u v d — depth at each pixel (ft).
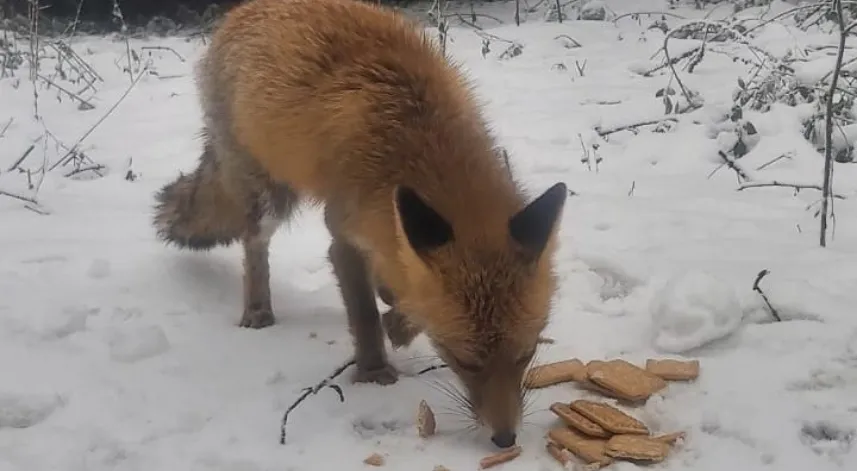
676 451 4.34
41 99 9.08
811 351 4.89
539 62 10.03
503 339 4.26
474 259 4.24
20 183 7.05
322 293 5.89
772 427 4.41
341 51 4.96
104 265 5.90
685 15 11.73
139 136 8.11
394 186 4.59
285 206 5.48
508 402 4.31
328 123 4.83
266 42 5.24
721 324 4.99
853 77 7.84
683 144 7.58
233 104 5.39
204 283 5.89
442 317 4.29
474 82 6.89
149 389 4.83
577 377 4.79
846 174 6.95
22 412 4.67
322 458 4.37
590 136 7.83
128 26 13.05
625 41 10.75
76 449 4.44
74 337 5.24
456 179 4.51
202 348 5.20
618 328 5.21
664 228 6.22
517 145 7.61
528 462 4.33
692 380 4.75
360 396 4.79
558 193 4.32
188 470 4.33
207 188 5.86
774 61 8.41
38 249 6.09
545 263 4.35
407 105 4.74
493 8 13.35
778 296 5.28
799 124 7.63
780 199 6.69
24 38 11.35
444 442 4.47
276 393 4.81
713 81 8.95
